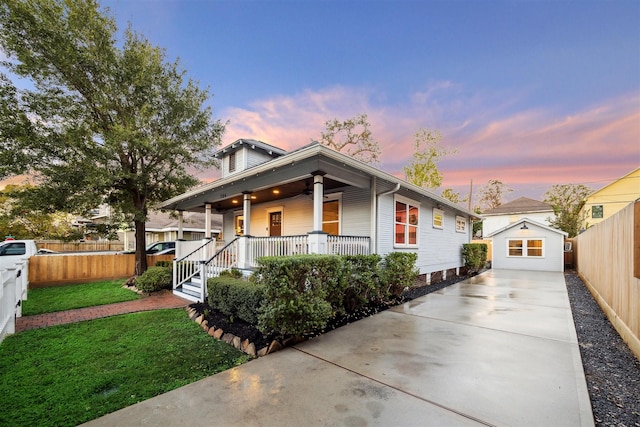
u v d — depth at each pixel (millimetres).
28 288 8727
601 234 6664
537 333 4578
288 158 5711
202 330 4797
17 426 2266
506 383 2910
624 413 2418
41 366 3402
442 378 3021
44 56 8281
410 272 7602
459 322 5230
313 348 3928
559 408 2459
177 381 3029
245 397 2662
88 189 8789
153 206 10945
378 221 7590
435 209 11383
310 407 2484
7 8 7746
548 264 15250
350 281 5703
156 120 10070
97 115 9461
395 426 2215
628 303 4180
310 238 5754
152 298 7430
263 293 4148
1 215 9594
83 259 10133
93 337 4434
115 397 2703
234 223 12680
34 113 8219
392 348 3912
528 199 30453
